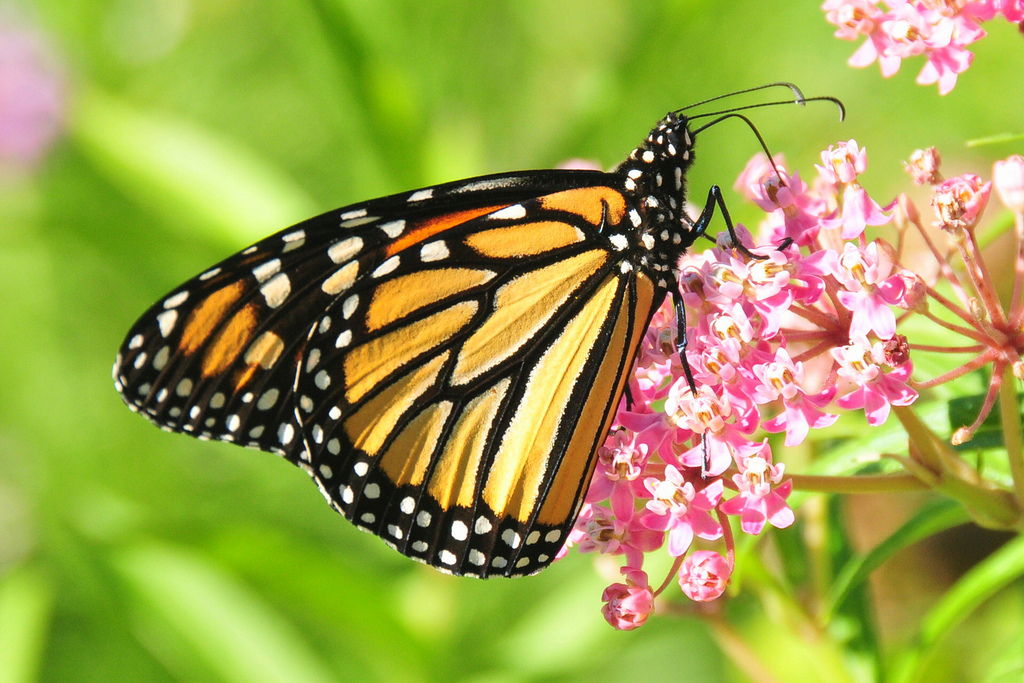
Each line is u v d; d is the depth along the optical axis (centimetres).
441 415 47
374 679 61
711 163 66
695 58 63
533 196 47
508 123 65
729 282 46
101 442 67
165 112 72
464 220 48
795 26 65
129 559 54
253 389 48
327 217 48
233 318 48
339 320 47
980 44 63
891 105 66
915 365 49
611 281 47
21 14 72
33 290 70
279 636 55
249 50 74
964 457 47
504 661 54
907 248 53
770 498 46
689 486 46
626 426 47
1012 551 48
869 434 48
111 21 73
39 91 69
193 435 48
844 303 46
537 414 47
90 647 59
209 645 54
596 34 66
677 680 61
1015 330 46
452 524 47
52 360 71
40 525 63
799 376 46
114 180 56
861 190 46
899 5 47
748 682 55
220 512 62
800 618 49
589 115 54
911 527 48
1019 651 47
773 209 47
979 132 63
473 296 47
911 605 55
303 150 71
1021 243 46
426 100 56
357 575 53
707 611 49
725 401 46
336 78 54
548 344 47
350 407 48
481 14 60
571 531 47
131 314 71
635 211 47
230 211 55
